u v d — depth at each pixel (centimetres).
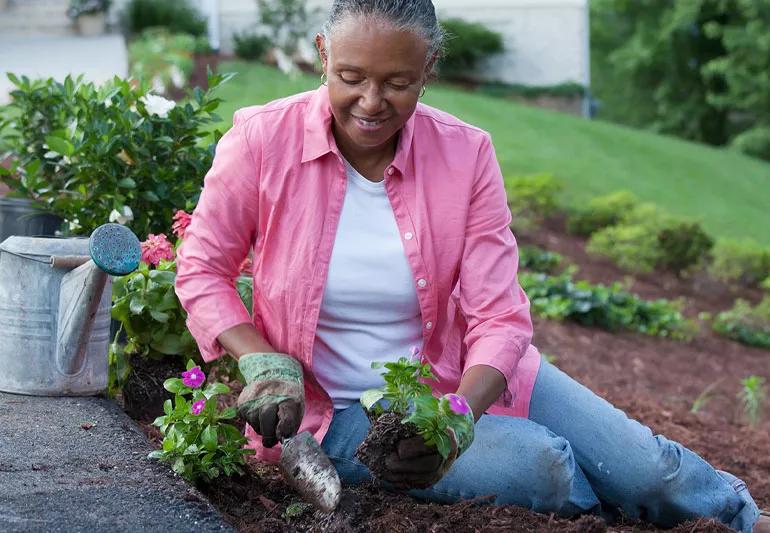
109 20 1822
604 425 323
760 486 468
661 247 1138
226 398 415
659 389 743
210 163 471
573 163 1524
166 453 311
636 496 324
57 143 453
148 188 463
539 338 812
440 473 266
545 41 2073
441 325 312
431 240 302
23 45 1656
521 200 1194
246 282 370
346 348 310
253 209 303
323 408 315
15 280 370
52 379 371
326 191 301
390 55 264
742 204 1538
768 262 1164
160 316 374
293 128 303
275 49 1802
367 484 316
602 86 2861
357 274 301
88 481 293
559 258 1074
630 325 912
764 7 2378
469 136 309
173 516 275
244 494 316
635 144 1728
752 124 2673
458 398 261
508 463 303
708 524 316
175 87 1503
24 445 318
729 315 989
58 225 494
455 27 1988
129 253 334
